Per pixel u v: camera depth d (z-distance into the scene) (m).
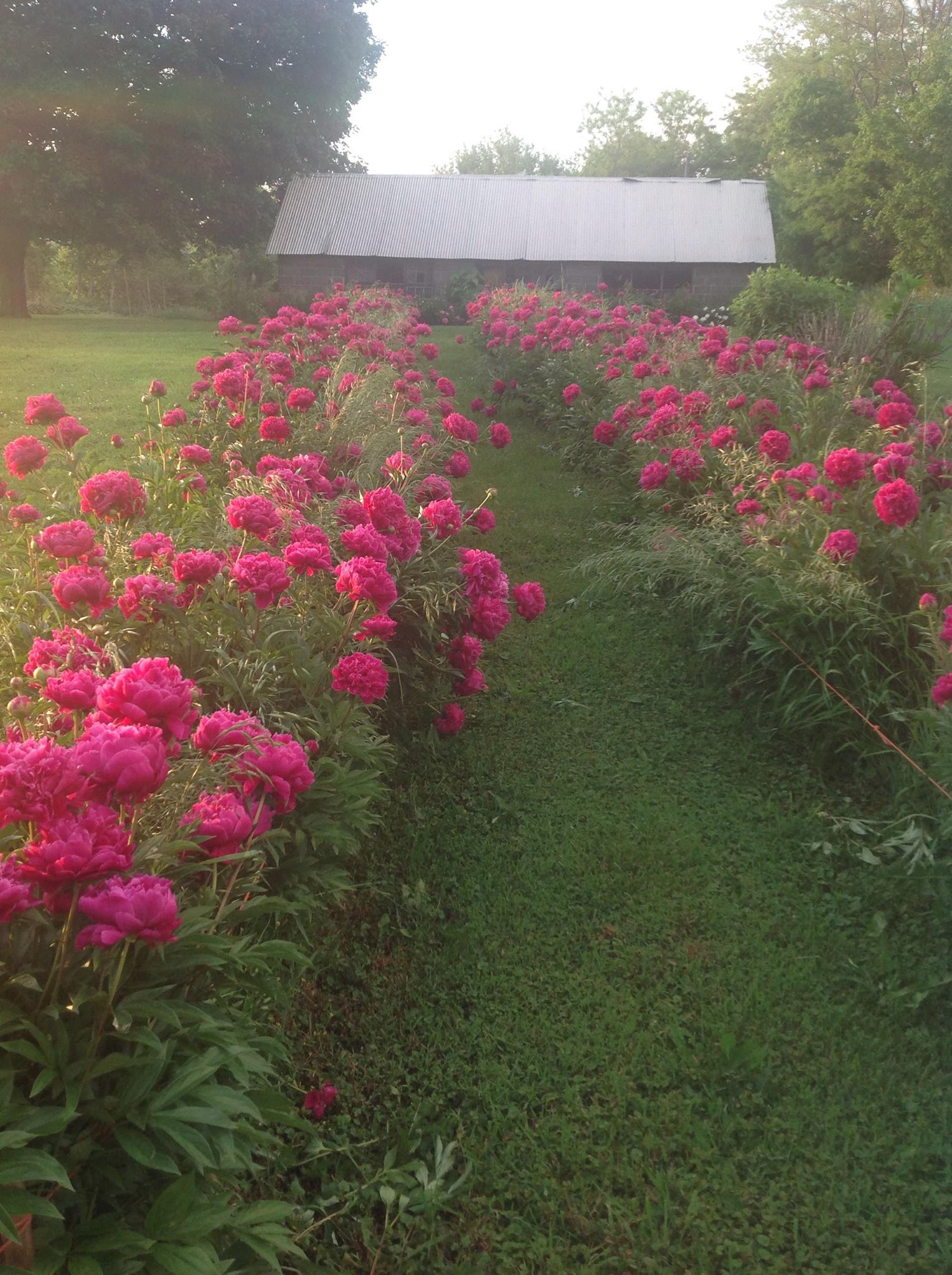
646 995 3.34
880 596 4.70
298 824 2.86
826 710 4.70
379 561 3.46
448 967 3.44
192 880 2.37
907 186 33.66
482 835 4.20
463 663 4.30
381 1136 2.79
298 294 31.41
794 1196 2.67
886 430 6.07
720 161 70.12
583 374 10.98
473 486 9.25
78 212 29.23
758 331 15.82
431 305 30.83
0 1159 1.53
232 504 3.23
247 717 2.30
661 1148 2.78
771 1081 3.01
